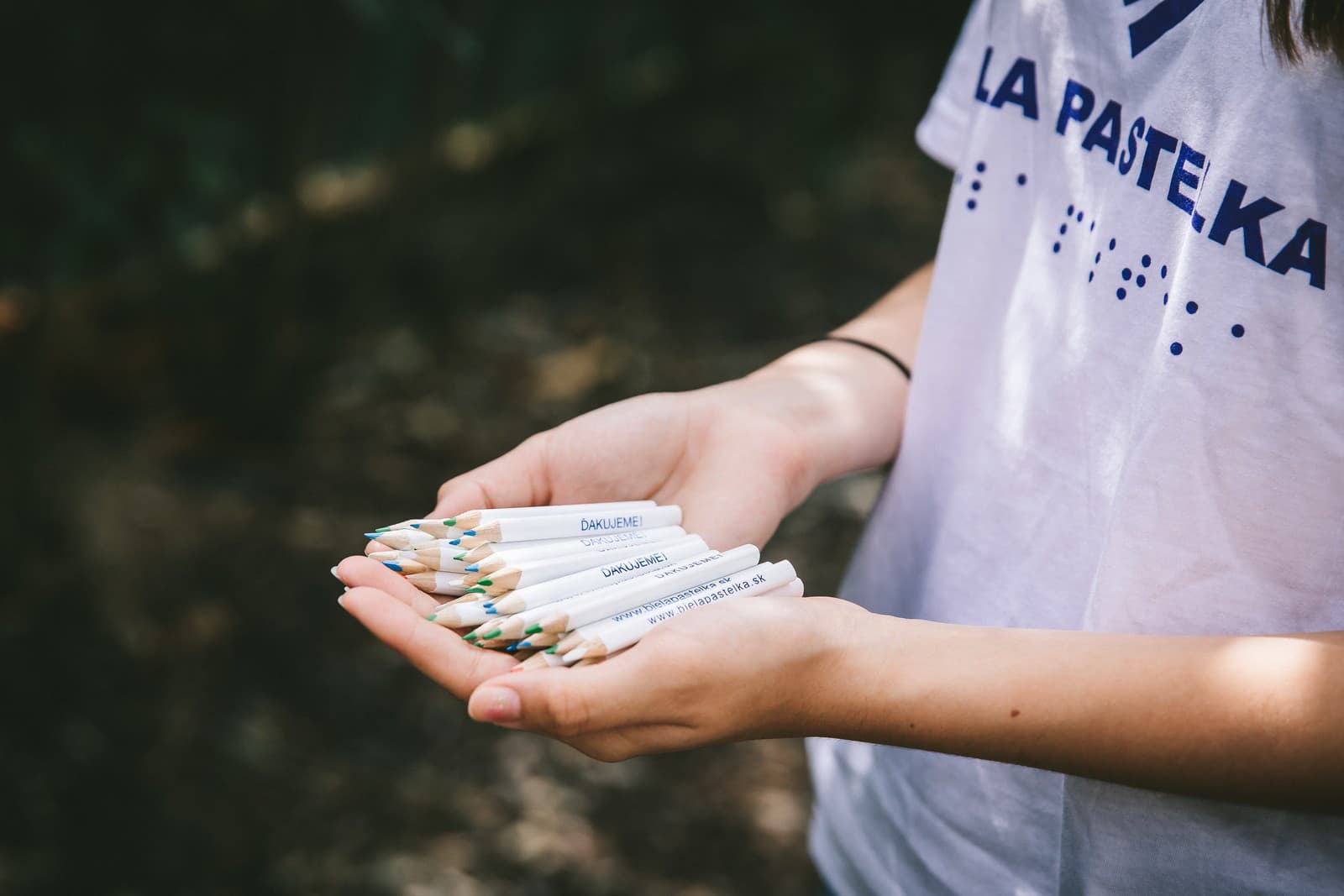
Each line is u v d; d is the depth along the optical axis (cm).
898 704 92
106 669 255
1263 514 94
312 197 429
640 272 518
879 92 746
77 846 221
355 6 287
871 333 142
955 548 121
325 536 321
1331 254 87
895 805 126
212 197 342
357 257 418
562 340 453
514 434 389
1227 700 85
